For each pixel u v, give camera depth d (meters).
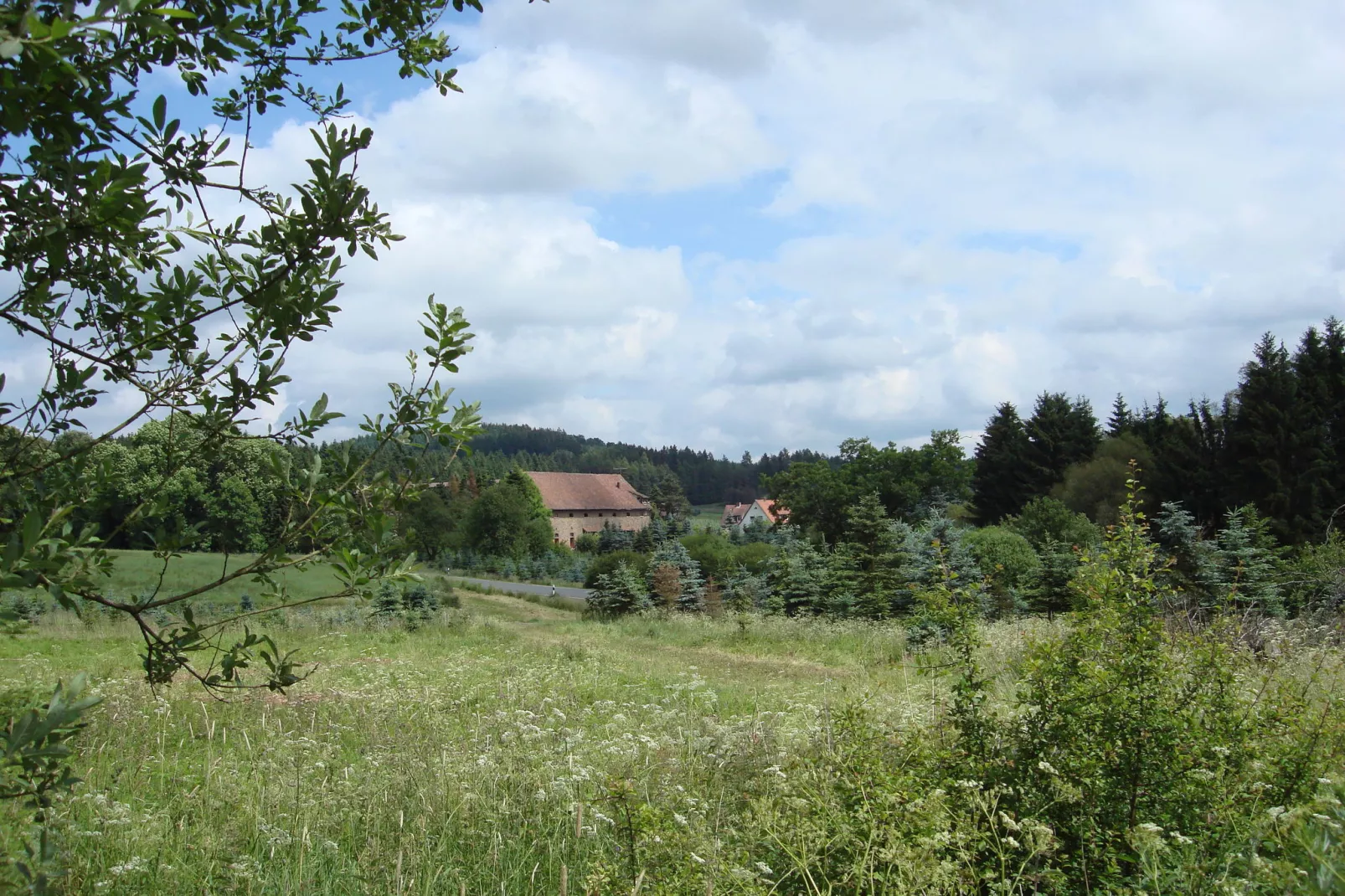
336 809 4.94
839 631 18.86
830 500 45.09
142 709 7.17
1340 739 3.77
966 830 3.38
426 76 2.92
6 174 1.88
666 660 15.86
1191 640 4.03
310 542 2.52
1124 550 4.22
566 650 15.95
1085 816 3.67
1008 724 4.23
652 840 3.49
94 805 4.49
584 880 3.69
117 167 1.93
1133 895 3.21
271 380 2.43
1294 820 3.16
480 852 4.40
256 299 2.31
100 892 3.69
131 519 2.33
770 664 15.63
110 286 2.35
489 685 10.37
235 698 8.02
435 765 5.43
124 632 15.04
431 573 52.31
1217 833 3.42
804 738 5.11
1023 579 20.95
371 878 4.04
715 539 43.66
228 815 4.84
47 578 1.91
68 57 1.53
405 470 2.59
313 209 2.34
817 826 3.54
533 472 98.50
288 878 4.02
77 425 2.41
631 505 101.94
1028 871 3.52
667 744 5.94
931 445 46.78
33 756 1.71
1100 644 4.03
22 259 2.09
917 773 4.01
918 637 14.95
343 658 14.09
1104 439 41.38
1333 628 8.70
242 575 2.41
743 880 3.26
